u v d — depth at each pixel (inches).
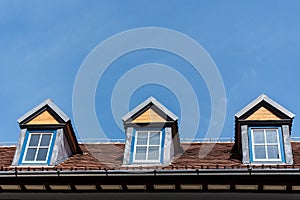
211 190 539.5
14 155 605.0
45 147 607.2
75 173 549.3
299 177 518.6
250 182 527.8
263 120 593.6
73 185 552.7
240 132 597.3
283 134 580.7
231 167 534.6
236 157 598.9
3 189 564.1
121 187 546.9
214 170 530.9
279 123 590.9
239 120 597.3
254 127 593.0
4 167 596.4
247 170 525.7
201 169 533.0
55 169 555.5
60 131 618.2
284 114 592.7
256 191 532.7
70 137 633.6
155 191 546.6
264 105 605.3
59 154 603.2
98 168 552.7
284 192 529.0
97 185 549.3
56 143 607.5
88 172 547.5
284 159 561.3
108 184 546.9
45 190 560.7
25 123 626.8
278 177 522.6
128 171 541.0
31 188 560.1
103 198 553.9
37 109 633.6
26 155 601.6
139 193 549.3
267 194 531.5
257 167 531.8
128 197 549.6
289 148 567.2
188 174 533.6
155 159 581.6
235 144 630.5
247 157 565.6
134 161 581.6
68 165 588.7
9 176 555.2
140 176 539.2
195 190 541.0
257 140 581.6
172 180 537.6
